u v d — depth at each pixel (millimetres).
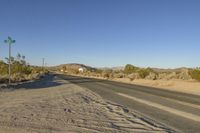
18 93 26406
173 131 11812
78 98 24719
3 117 13242
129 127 12344
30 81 47281
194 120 14711
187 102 23125
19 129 10805
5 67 59844
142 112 17266
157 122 13859
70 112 16031
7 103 18750
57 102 20828
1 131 10383
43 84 43094
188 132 11719
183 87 42469
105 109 18031
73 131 10953
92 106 19406
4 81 39781
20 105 17891
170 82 49688
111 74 97500
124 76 86062
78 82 55344
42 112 15414
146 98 26203
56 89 33938
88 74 130875
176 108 19344
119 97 26984
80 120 13477
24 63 68250
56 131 10789
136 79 66312
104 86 44094
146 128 12211
